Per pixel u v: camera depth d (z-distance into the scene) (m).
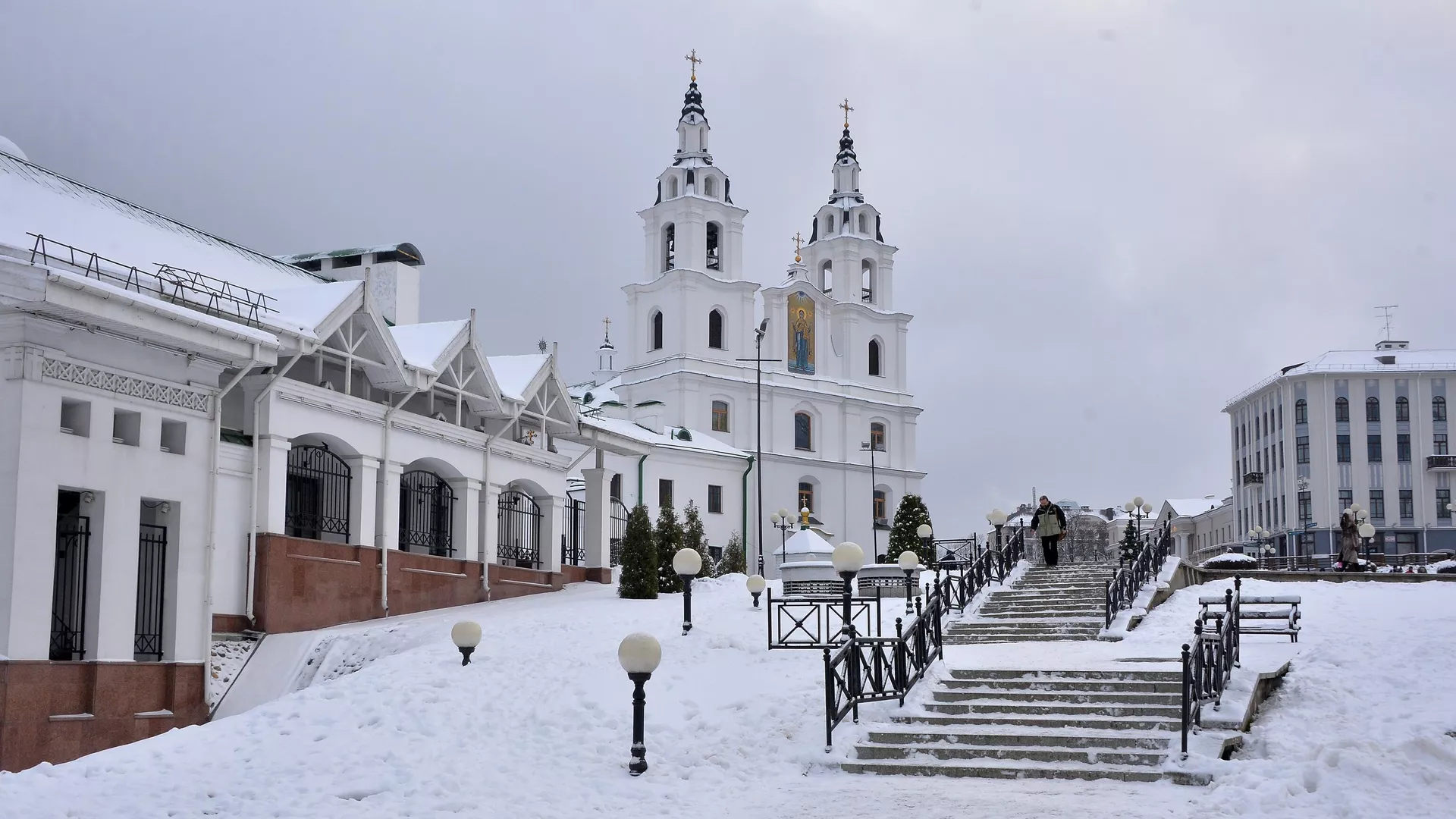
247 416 24.42
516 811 12.88
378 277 36.38
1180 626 23.14
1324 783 12.55
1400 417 78.62
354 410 26.62
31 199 23.64
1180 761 13.53
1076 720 14.84
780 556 32.06
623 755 14.96
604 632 21.58
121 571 20.39
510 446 32.56
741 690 16.88
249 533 24.02
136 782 14.69
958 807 12.34
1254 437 87.00
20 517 18.66
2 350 18.94
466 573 30.38
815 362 76.19
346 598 26.14
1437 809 11.73
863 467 75.69
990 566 27.48
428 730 16.23
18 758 18.34
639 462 61.19
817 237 81.50
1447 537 77.19
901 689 15.82
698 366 70.88
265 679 22.59
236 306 23.22
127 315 19.81
